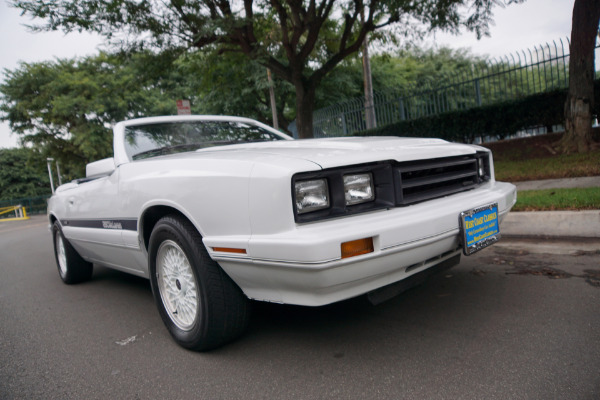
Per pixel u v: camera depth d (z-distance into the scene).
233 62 13.04
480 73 10.88
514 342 2.32
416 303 3.05
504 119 9.93
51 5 8.56
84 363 2.65
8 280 5.61
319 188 2.07
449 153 2.63
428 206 2.36
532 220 4.61
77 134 26.17
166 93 28.08
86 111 25.19
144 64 11.09
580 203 4.62
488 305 2.88
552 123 9.34
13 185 46.19
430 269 2.51
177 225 2.52
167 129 3.68
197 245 2.43
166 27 9.78
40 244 9.96
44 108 27.55
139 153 3.36
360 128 14.29
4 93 27.67
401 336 2.55
